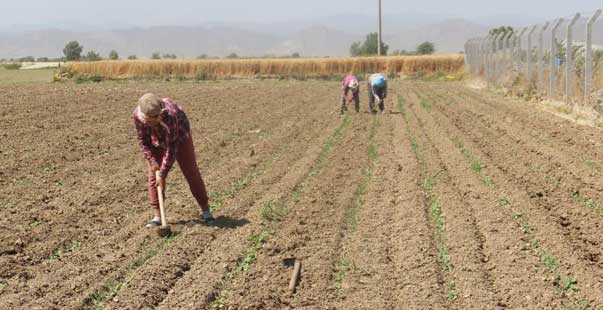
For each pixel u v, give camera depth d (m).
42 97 25.88
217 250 7.93
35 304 6.45
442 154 13.52
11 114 20.03
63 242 8.32
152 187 8.80
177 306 6.42
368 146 14.70
